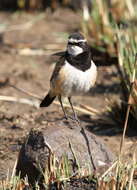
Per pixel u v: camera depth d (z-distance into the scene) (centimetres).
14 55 1850
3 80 1628
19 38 1977
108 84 1595
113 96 1492
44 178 928
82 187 917
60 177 925
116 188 905
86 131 1023
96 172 970
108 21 1788
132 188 900
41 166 949
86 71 1034
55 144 972
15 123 1322
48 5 2239
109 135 1271
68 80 1037
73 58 1033
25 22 2116
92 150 996
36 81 1627
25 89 1562
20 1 2223
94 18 1791
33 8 2228
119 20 1872
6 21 2130
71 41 1031
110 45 1684
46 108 1428
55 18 2144
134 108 1276
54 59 1809
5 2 2284
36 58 1827
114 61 1689
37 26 2078
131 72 1280
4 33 2027
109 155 1012
